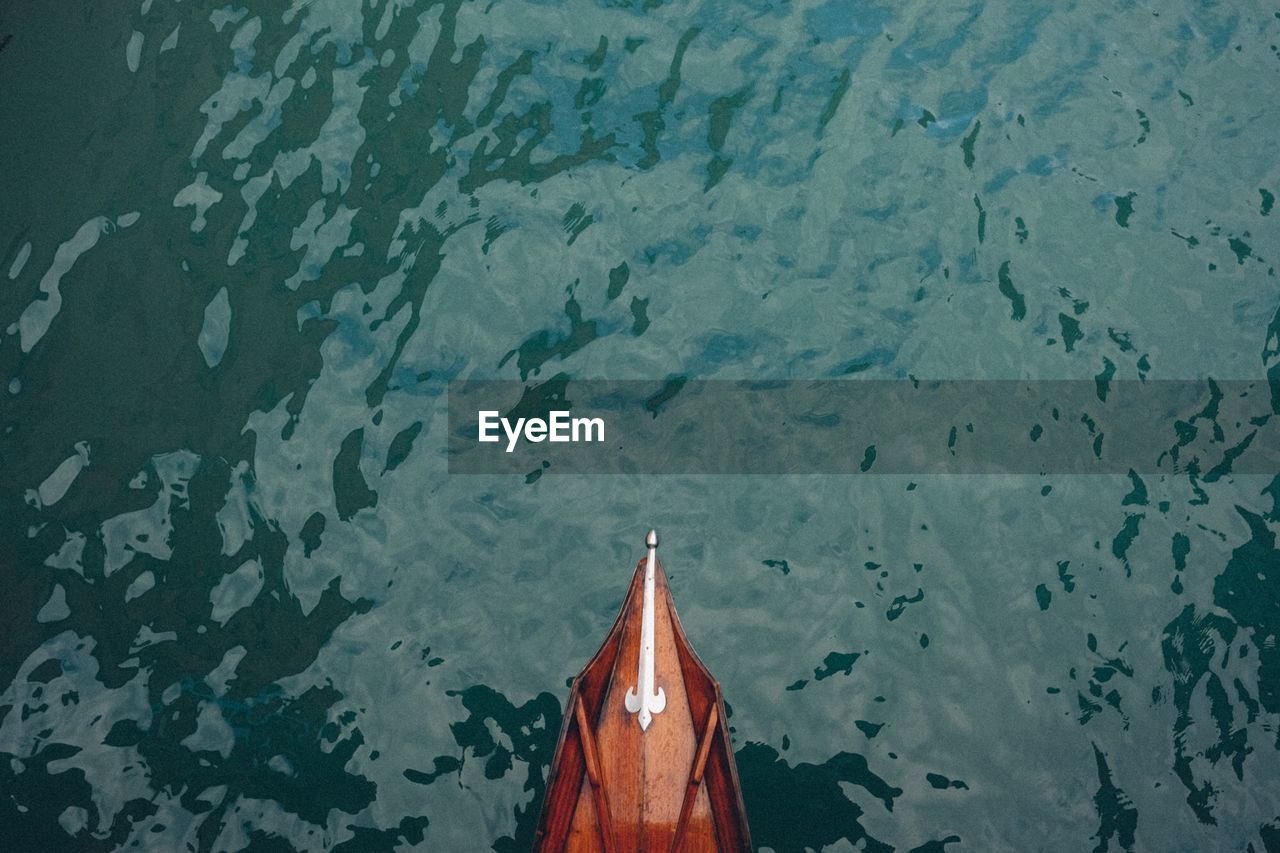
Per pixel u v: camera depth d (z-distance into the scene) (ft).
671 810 31.40
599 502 38.73
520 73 46.16
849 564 37.65
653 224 43.37
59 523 38.04
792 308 41.98
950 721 35.12
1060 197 43.86
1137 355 40.98
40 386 40.40
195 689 35.55
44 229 42.93
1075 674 35.81
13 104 45.16
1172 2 48.03
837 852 33.09
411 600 37.14
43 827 33.42
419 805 33.83
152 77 45.88
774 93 46.09
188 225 43.06
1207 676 35.70
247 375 40.57
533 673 35.96
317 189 43.70
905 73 46.68
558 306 41.88
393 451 39.45
